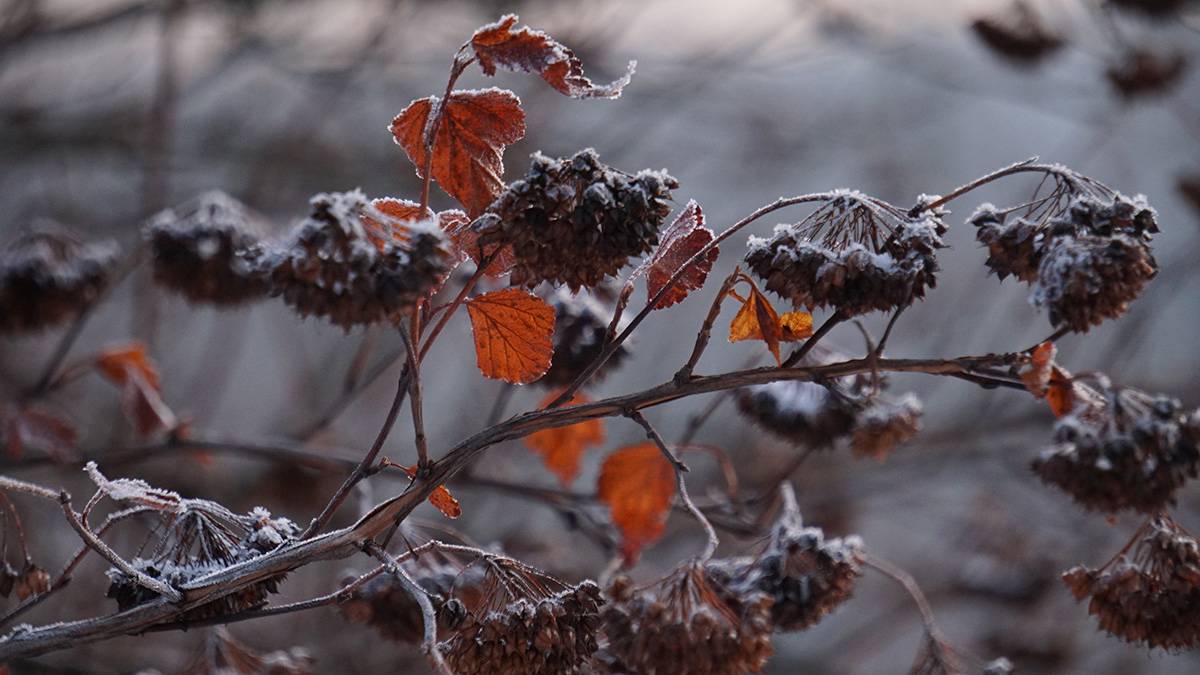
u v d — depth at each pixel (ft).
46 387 3.22
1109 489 2.56
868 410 2.84
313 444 3.49
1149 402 2.58
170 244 2.99
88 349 6.79
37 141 6.59
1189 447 2.56
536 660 2.38
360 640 5.59
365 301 2.24
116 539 5.42
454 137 2.40
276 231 3.10
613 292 2.91
